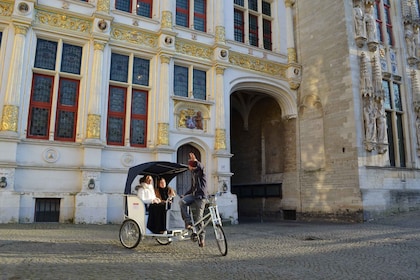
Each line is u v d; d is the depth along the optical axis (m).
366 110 17.62
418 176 19.69
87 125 14.14
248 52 19.27
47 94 14.05
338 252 8.02
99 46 14.77
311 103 19.83
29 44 13.66
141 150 15.14
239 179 24.30
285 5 21.53
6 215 12.09
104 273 5.53
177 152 16.67
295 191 19.92
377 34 20.59
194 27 18.00
